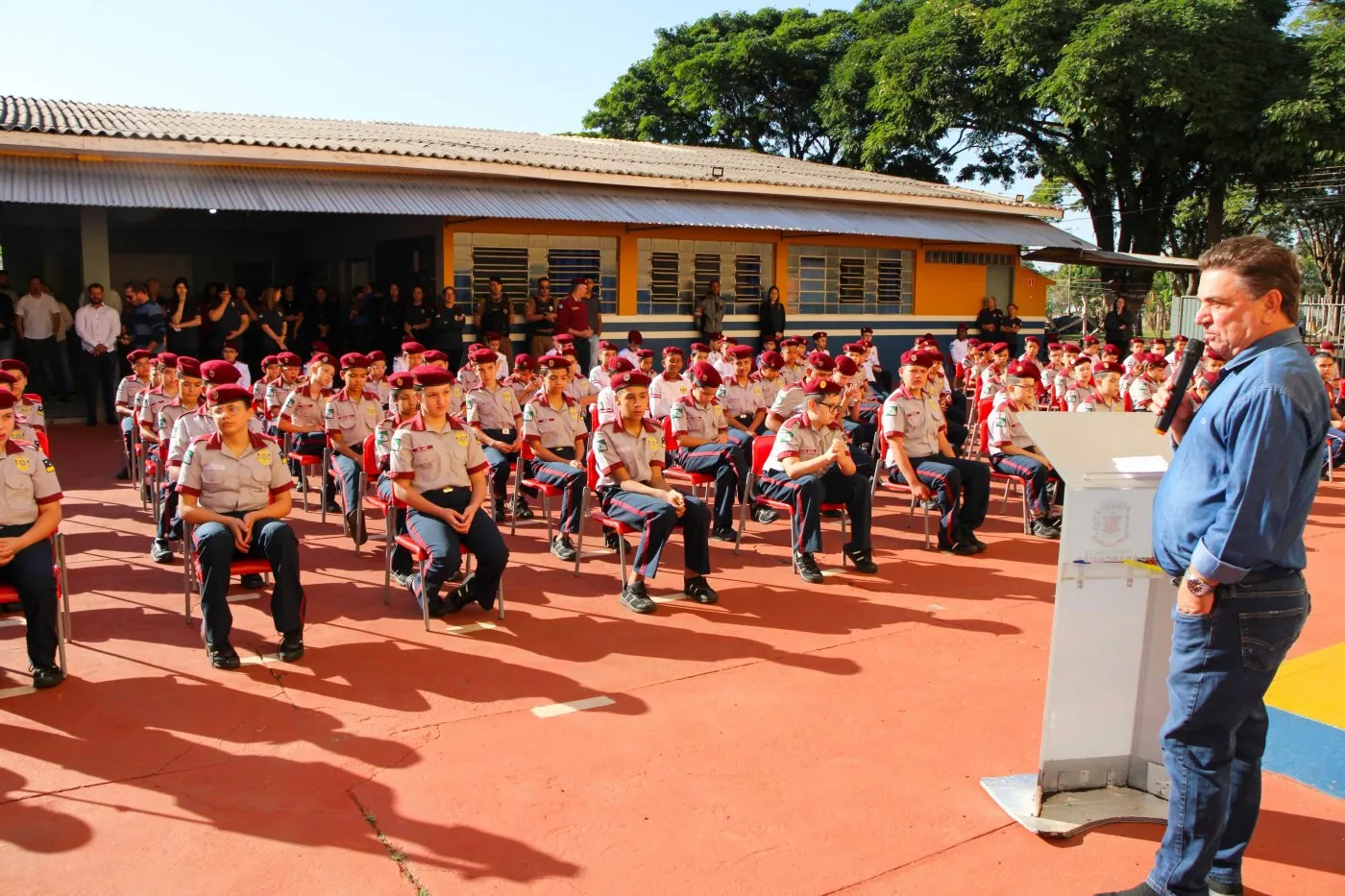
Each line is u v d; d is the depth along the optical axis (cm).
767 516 851
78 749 413
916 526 860
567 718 451
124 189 1151
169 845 345
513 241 1548
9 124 1153
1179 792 299
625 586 620
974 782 400
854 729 446
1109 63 2192
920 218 1919
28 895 315
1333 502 1034
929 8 2614
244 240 2127
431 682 490
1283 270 279
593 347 1552
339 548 741
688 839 355
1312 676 527
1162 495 302
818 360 779
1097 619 371
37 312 1416
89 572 667
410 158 1357
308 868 333
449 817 366
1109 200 2688
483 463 600
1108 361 1154
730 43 3341
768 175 1852
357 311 1542
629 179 1537
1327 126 2158
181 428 668
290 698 467
